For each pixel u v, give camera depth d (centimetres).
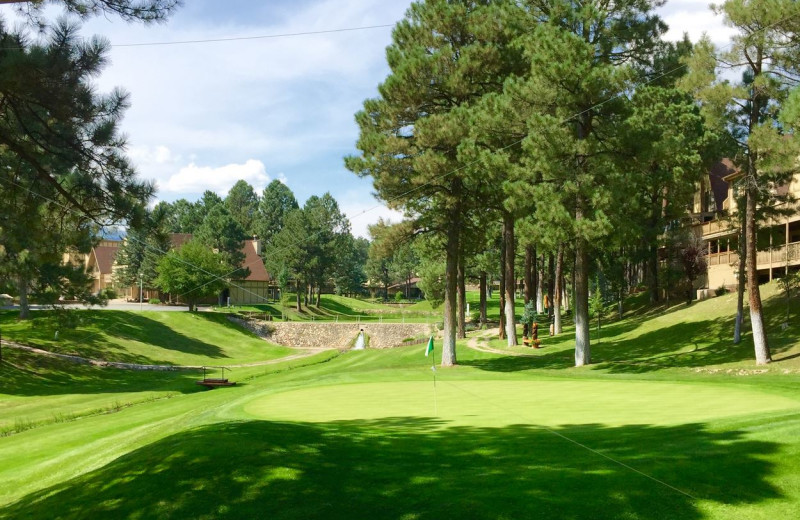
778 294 3428
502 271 4831
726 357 2645
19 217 1468
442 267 6372
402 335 7031
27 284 3703
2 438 1742
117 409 2323
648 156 2636
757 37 2230
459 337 5203
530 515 620
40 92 1193
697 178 3912
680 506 629
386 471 795
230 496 732
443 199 3294
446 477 758
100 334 4844
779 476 695
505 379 2219
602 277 5081
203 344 5538
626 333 3834
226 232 9019
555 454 836
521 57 3094
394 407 1468
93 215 1471
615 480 705
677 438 873
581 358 2898
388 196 3241
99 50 1209
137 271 8338
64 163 1348
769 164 2211
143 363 4409
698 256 4259
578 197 2742
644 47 2980
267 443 916
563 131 2586
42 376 3428
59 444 1541
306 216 9350
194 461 844
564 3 2812
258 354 5581
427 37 3169
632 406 1316
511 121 2794
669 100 3722
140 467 872
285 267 9138
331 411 1429
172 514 703
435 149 3134
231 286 9019
